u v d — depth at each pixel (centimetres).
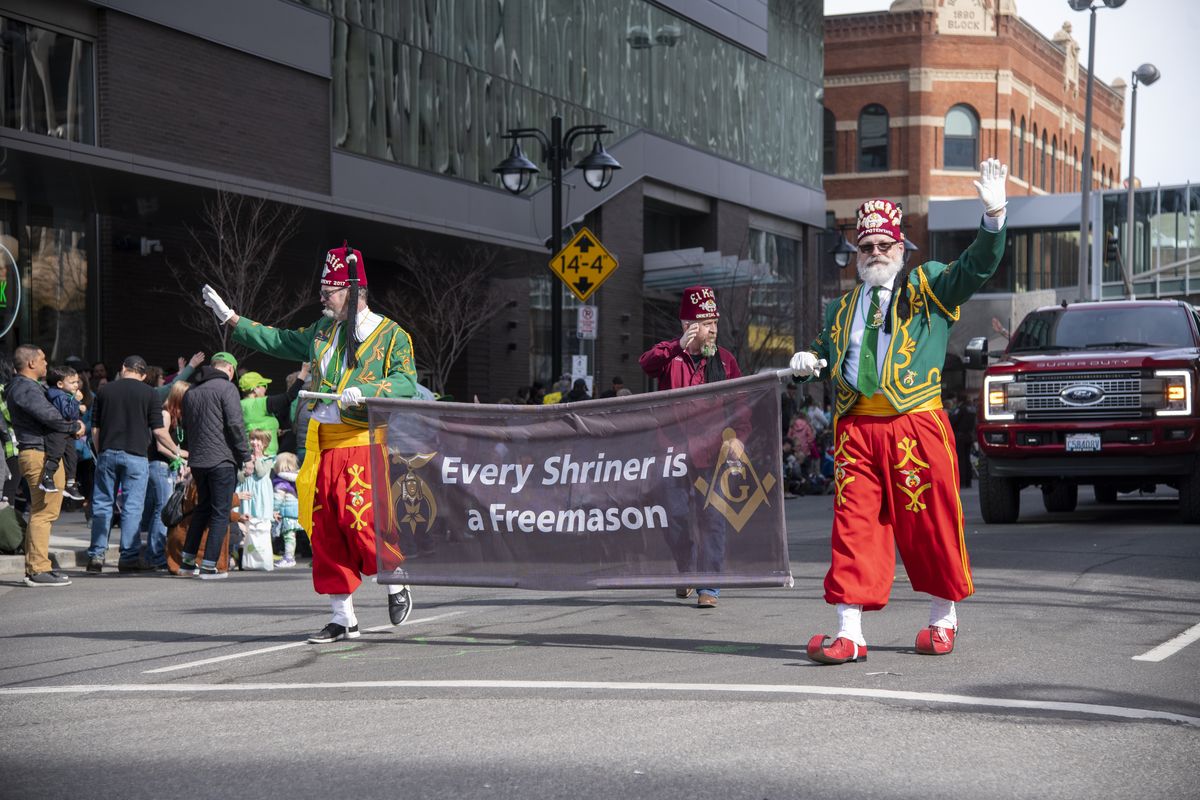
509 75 3031
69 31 1997
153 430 1324
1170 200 5459
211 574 1236
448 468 767
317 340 785
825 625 809
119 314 2194
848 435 675
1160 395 1460
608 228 3428
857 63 5809
